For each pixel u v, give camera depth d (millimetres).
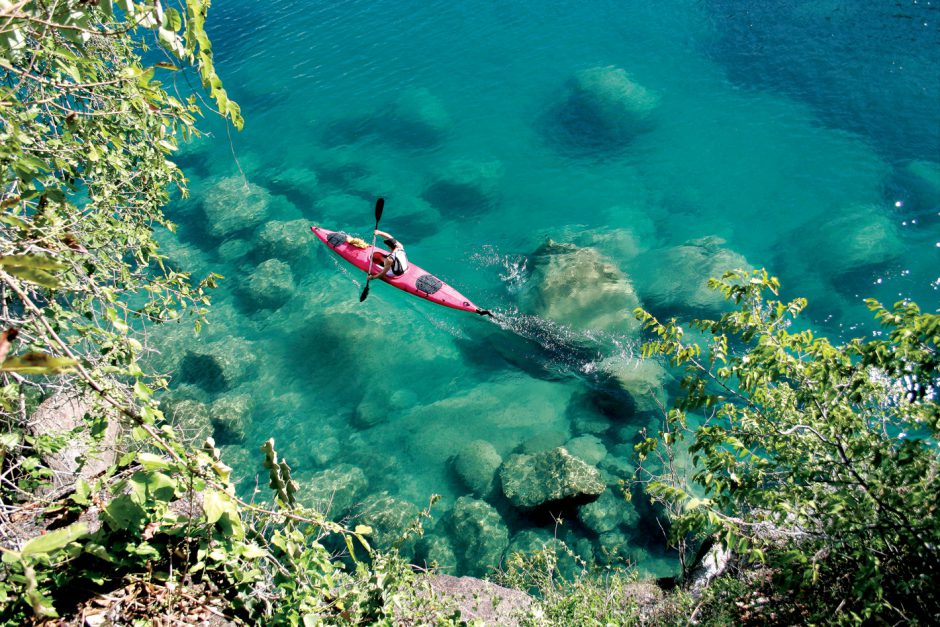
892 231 13641
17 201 3455
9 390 4113
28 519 4133
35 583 2676
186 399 12781
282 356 13641
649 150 17453
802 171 15734
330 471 11367
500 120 19344
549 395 12367
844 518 4188
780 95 17891
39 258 1980
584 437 11469
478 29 22891
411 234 16594
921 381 3914
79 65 4902
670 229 15352
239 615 3850
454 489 11055
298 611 3854
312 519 3908
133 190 6199
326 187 18203
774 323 4672
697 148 17094
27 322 3510
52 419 5594
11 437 4027
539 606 5887
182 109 4820
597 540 9844
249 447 12078
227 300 15117
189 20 3391
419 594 6148
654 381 12133
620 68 19750
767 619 5414
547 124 18891
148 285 6074
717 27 20578
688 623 5883
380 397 12750
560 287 14070
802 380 4555
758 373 4512
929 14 18984
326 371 13359
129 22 3512
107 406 3988
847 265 13297
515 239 16047
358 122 20125
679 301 13578
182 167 19750
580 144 18125
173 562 3932
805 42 19250
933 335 3738
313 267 15797
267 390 13047
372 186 18078
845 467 4480
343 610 4098
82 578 3730
